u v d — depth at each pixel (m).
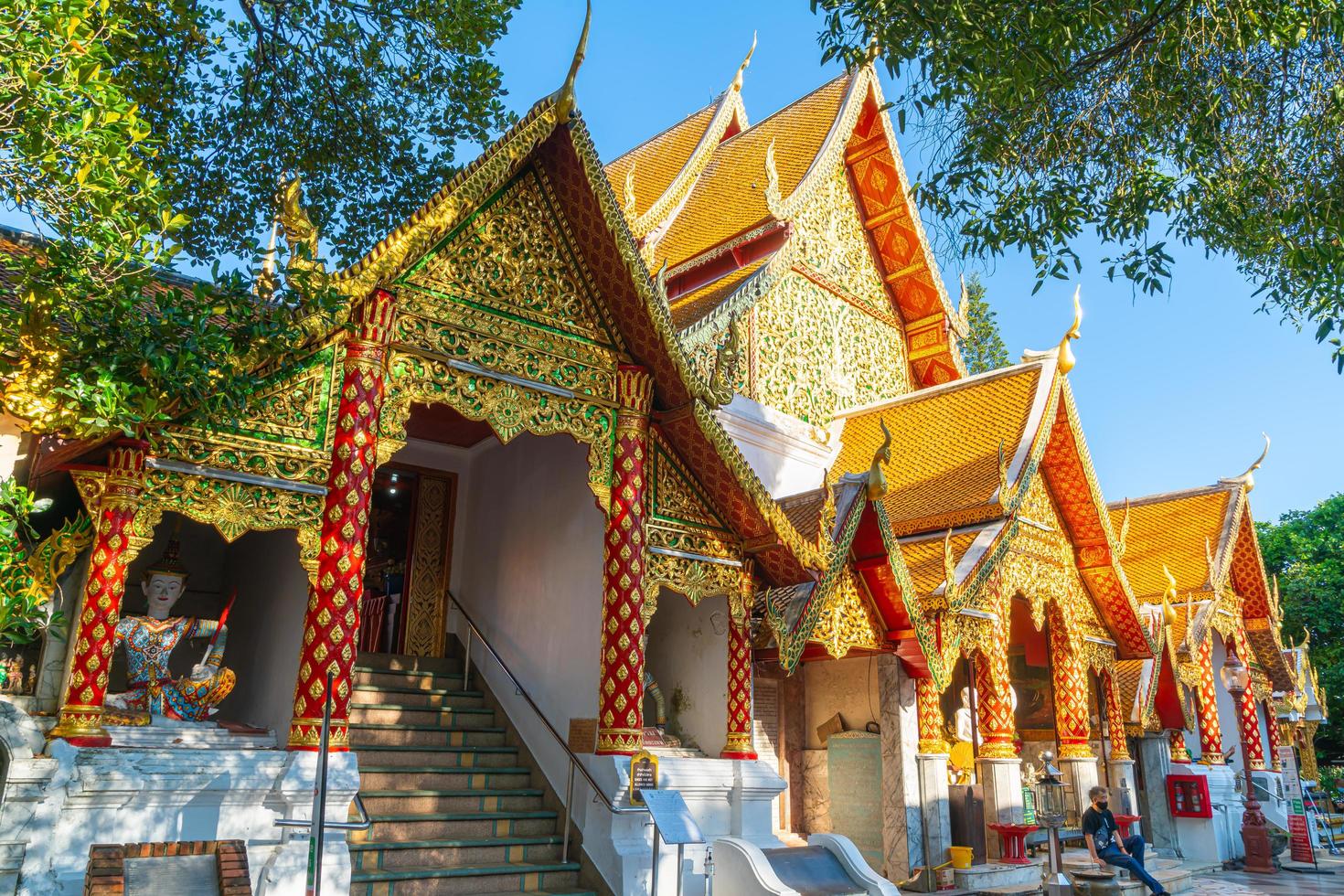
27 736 5.71
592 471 8.73
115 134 5.38
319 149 11.19
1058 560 15.25
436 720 10.15
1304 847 17.95
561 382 8.60
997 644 12.92
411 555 11.74
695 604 10.23
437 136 11.50
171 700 7.21
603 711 8.51
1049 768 10.82
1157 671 16.36
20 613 5.37
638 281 8.66
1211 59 7.80
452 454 12.32
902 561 11.21
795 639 9.83
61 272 5.46
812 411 16.98
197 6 9.88
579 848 8.62
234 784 6.30
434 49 10.98
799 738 12.55
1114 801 15.82
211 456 6.73
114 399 5.46
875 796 11.63
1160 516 21.31
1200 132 7.96
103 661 6.14
